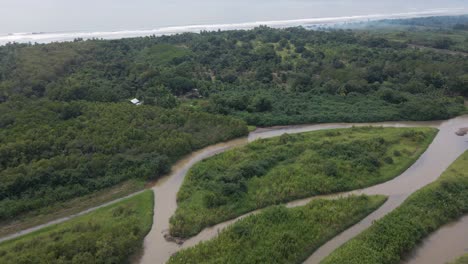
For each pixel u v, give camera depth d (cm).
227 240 3744
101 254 3441
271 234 3841
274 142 6109
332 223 4094
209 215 4262
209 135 6362
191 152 5972
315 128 7050
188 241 3925
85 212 4428
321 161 5341
